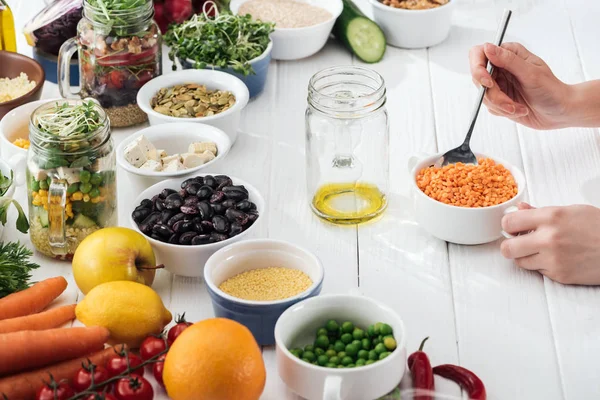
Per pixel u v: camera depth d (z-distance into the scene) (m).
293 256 1.26
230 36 1.61
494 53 1.41
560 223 1.28
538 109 1.47
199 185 1.33
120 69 1.52
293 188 1.45
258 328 1.20
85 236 1.31
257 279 1.25
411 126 1.56
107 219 1.32
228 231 1.29
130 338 1.19
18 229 1.33
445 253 1.34
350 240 1.36
